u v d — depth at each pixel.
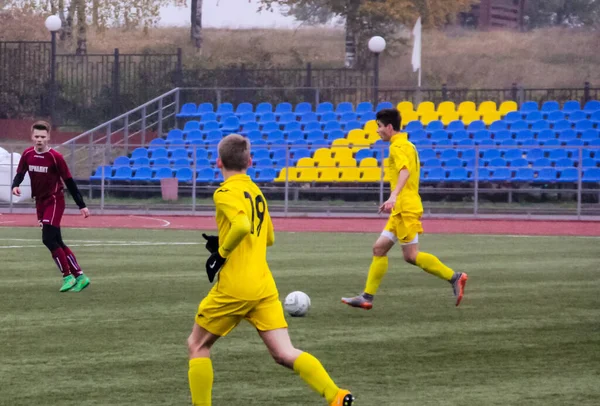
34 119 65.06
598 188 48.84
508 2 100.62
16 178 20.55
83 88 64.88
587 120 52.53
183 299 19.73
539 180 47.03
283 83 64.94
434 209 45.97
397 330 16.50
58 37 87.75
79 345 15.10
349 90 68.88
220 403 11.76
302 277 23.41
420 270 25.12
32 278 23.00
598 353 14.73
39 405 11.59
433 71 79.44
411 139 51.88
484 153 50.00
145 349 14.84
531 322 17.36
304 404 11.71
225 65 73.75
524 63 81.44
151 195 50.91
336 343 15.36
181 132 54.97
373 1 77.31
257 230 10.53
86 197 50.78
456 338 15.83
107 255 28.34
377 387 12.59
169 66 68.81
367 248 31.11
